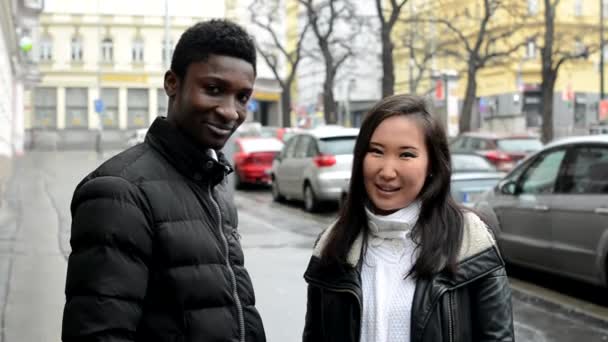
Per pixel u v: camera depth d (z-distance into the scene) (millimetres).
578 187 7203
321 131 14180
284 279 7605
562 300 7246
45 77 51875
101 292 1886
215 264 2111
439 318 2252
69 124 53750
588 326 6105
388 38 30234
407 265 2387
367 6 48531
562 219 7301
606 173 6914
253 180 18750
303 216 13516
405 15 48344
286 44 62094
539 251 7672
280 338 5531
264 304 6543
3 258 8312
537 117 51906
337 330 2400
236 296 2146
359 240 2482
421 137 2406
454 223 2354
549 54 30672
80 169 26688
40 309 6125
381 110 2439
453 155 12914
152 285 2014
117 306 1890
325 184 13461
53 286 7000
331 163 13492
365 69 63219
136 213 1983
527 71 50875
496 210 8406
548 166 7766
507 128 51688
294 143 15328
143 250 1979
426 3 42781
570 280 8156
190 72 2174
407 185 2398
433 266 2277
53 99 53406
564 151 7586
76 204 2004
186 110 2174
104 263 1906
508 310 2330
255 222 12492
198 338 2023
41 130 53781
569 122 51688
